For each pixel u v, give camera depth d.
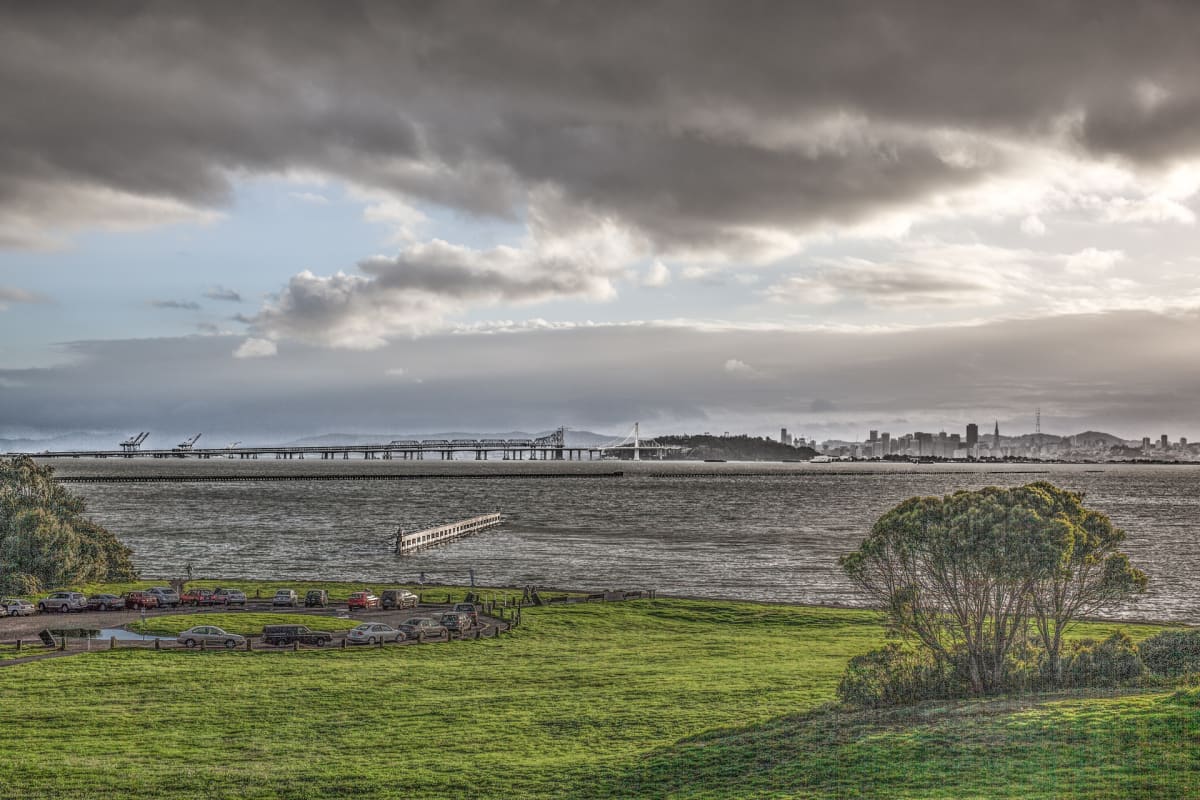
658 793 33.97
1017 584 43.12
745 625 80.56
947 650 45.34
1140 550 150.12
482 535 177.50
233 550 149.88
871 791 30.80
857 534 180.50
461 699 50.69
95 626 72.25
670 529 191.12
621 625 79.62
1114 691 40.78
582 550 152.62
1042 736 33.72
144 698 50.16
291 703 49.53
